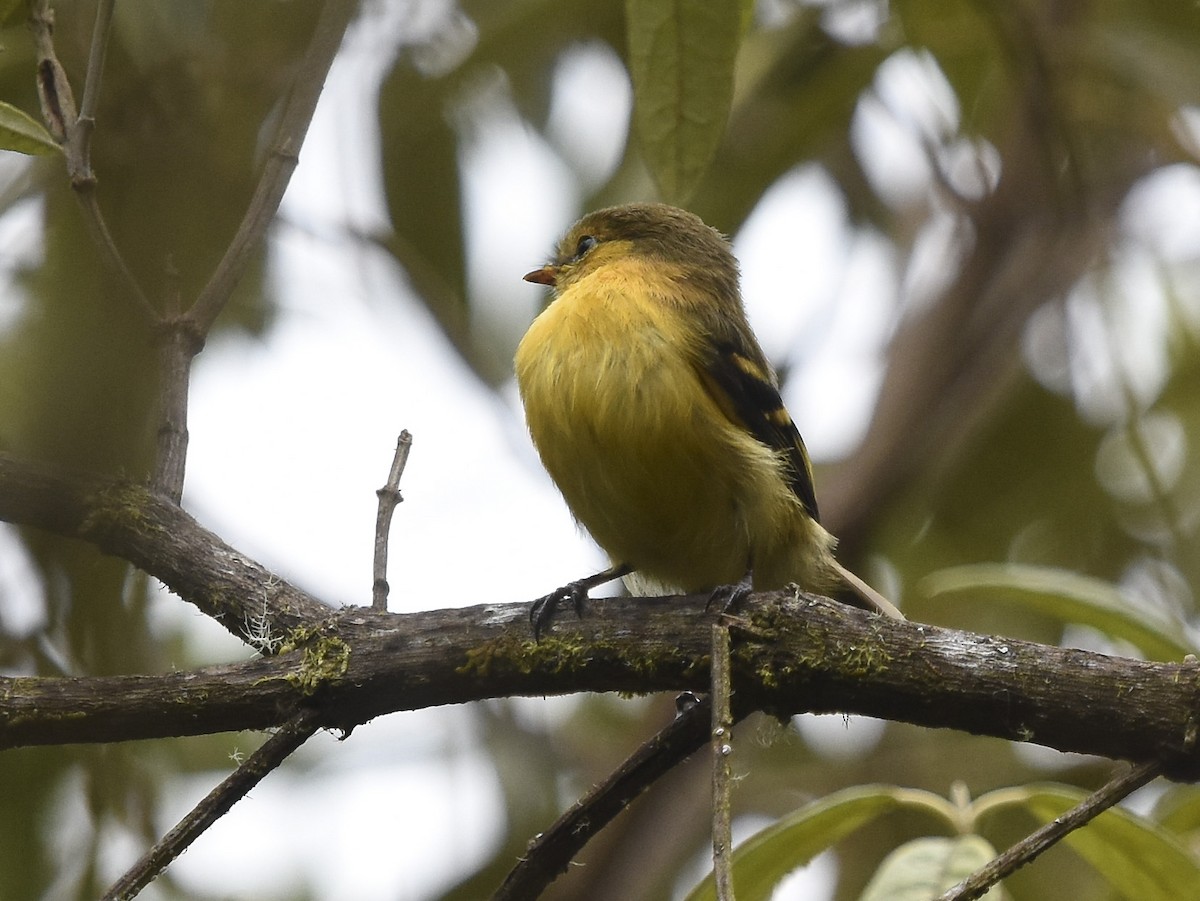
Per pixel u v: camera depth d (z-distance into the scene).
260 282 11.43
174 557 7.85
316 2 10.39
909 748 13.59
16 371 9.41
